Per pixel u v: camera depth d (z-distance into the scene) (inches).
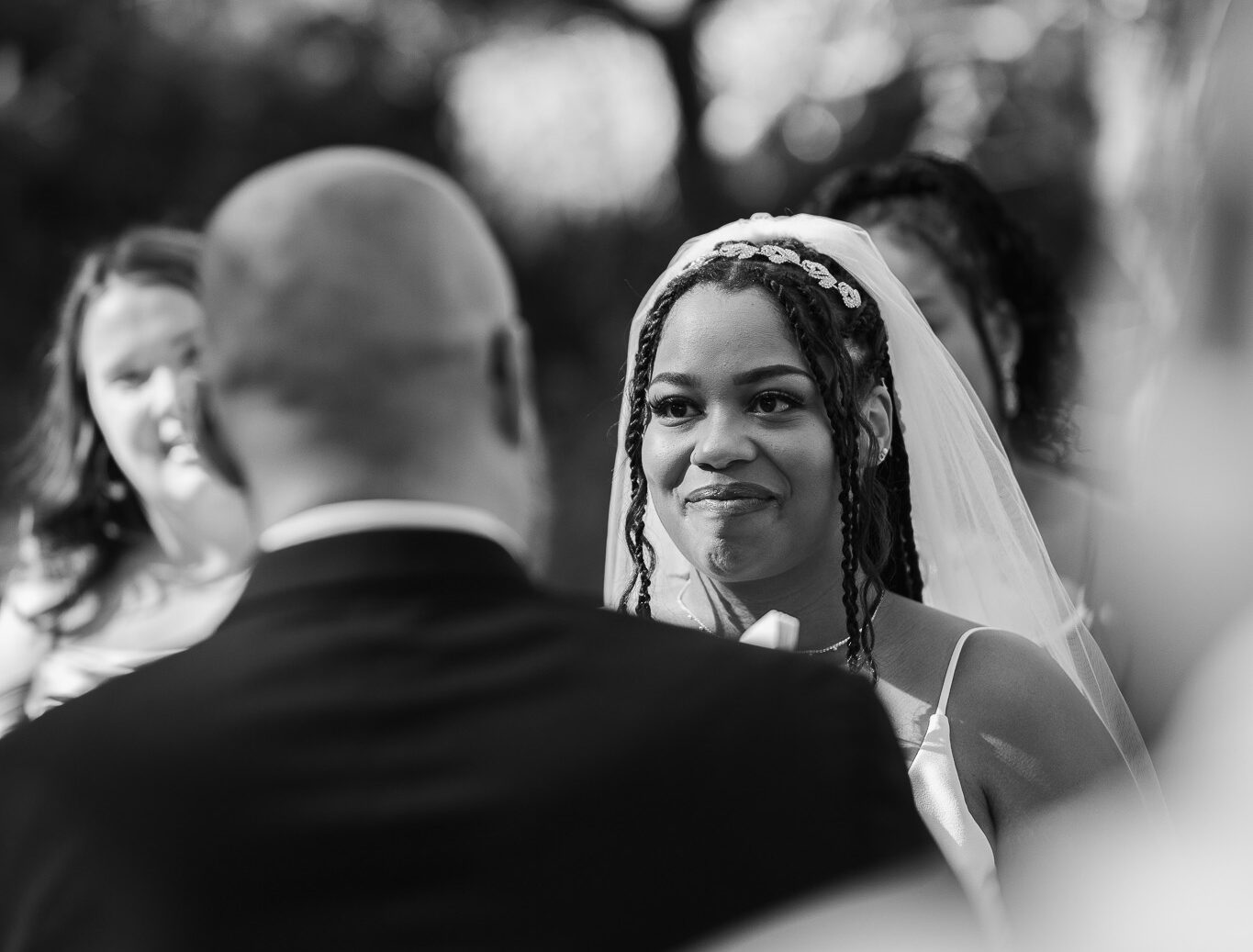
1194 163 25.5
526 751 54.7
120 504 131.2
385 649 56.7
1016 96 438.6
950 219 146.8
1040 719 95.4
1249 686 20.6
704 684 57.2
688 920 52.5
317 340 57.5
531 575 63.6
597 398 532.4
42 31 521.0
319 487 58.6
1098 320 195.3
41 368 135.6
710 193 548.7
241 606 59.2
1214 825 20.5
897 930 49.2
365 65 562.9
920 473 110.4
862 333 103.0
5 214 498.3
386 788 53.7
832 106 518.3
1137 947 21.3
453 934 51.6
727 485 97.2
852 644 98.3
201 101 526.3
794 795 54.6
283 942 51.3
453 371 58.8
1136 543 29.8
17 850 54.7
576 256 566.6
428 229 59.0
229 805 53.3
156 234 132.0
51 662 128.2
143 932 51.7
